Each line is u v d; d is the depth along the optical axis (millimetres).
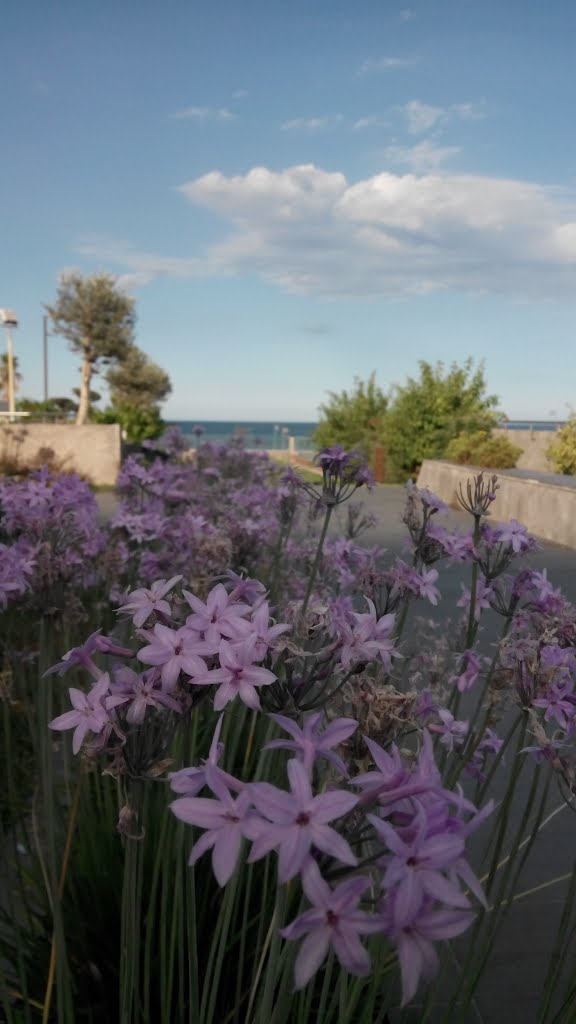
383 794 1089
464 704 4895
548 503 13273
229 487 7016
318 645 1625
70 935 2406
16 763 3682
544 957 2834
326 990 1678
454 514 15383
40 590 2746
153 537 4363
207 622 1496
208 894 2385
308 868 991
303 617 1604
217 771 1133
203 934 2352
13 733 3941
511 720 4656
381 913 987
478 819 1022
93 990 2361
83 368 43500
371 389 29984
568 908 1934
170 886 2240
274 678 1400
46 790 2154
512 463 19906
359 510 4379
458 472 18188
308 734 1132
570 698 1771
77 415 43531
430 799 1087
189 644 1447
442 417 25984
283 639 1468
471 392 26750
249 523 4199
